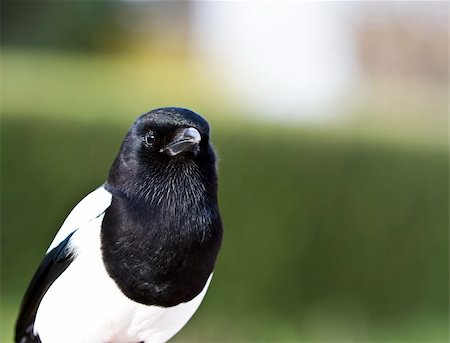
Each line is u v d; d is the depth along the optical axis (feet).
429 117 49.39
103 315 15.92
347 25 88.89
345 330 37.86
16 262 37.09
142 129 16.30
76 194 36.78
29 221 36.94
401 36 90.74
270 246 37.14
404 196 37.73
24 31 77.71
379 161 37.45
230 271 37.22
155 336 16.74
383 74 91.04
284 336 37.45
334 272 37.73
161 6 88.07
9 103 36.58
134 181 16.10
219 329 37.60
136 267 15.57
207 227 15.99
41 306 16.67
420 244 38.22
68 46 79.25
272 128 36.88
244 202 36.81
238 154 36.63
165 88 47.44
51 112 36.60
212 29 90.12
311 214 37.19
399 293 38.37
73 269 15.81
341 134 37.32
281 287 37.52
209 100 44.68
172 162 16.02
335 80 86.48
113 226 15.65
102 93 40.24
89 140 36.50
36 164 36.63
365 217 37.58
